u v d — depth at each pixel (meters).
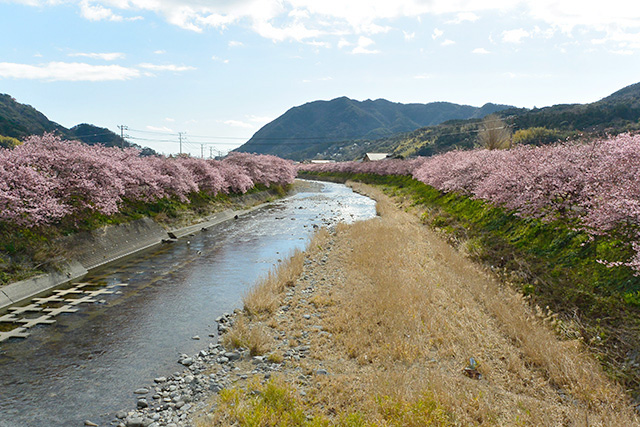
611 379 6.39
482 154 26.14
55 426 5.82
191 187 28.12
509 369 7.01
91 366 7.71
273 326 9.56
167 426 5.74
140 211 21.86
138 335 9.23
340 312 10.04
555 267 10.84
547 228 13.05
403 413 5.45
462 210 22.75
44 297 11.73
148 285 13.26
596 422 5.29
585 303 8.73
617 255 9.28
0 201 11.81
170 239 21.02
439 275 12.69
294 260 15.33
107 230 17.53
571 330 7.98
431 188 35.62
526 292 10.34
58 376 7.30
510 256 13.26
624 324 7.53
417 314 9.34
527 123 101.38
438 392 6.07
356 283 12.59
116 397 6.63
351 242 19.16
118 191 17.97
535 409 5.68
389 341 8.12
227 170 37.66
